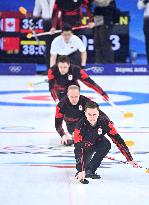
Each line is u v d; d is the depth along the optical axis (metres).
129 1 45.03
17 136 23.34
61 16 38.12
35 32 42.41
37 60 43.44
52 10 39.50
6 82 37.97
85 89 35.88
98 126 17.16
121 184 16.72
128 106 30.20
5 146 21.64
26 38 43.09
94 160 17.42
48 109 29.55
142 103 31.16
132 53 44.03
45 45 39.91
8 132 24.08
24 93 34.28
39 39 43.16
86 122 17.03
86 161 17.50
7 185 16.47
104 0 39.62
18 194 15.55
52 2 39.62
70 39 32.47
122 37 43.31
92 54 43.12
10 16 42.84
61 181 16.97
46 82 35.22
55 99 24.55
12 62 43.34
